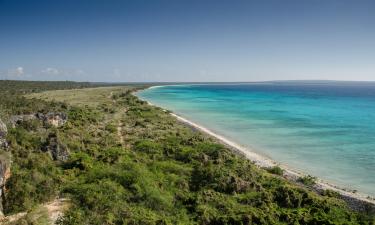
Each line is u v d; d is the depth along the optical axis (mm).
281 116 93500
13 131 41969
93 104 104188
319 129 71438
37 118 53188
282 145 55469
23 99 91125
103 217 23359
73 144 40844
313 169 42219
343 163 44938
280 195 29047
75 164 34312
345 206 28875
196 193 29219
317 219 24609
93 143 45156
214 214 25125
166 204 26281
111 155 38094
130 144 47969
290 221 24641
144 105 106688
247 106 124812
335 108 117688
